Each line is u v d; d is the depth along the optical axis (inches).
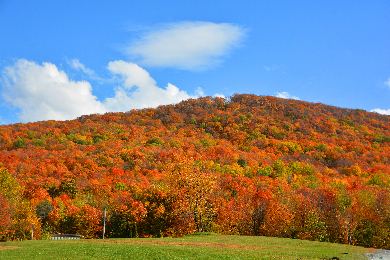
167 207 2021.4
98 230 2225.6
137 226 2154.3
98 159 4008.4
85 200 2544.3
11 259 727.7
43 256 756.6
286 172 3875.5
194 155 4205.2
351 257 765.3
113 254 766.5
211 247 908.6
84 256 746.2
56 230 2262.6
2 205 1679.4
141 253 772.0
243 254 779.4
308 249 896.3
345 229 1658.5
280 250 869.2
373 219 1680.6
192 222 1518.2
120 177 3289.9
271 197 2142.0
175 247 873.5
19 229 1808.6
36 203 2399.1
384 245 1563.7
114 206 2246.6
